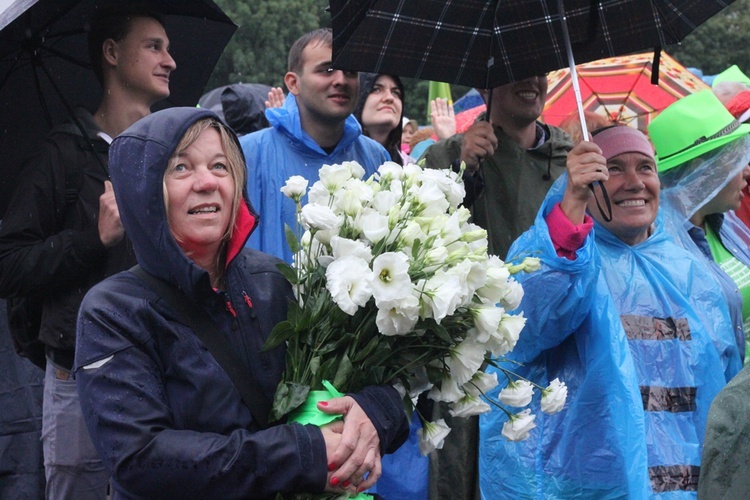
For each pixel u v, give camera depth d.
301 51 4.75
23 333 4.51
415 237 2.73
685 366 3.97
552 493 3.77
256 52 16.27
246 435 2.59
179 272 2.67
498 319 2.75
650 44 4.13
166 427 2.61
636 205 4.14
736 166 4.66
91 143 4.43
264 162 4.64
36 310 4.44
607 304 3.78
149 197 2.69
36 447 5.21
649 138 4.83
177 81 5.29
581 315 3.72
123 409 2.58
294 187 2.90
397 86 5.85
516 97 4.76
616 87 6.43
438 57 4.01
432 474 4.40
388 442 2.70
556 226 3.70
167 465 2.54
